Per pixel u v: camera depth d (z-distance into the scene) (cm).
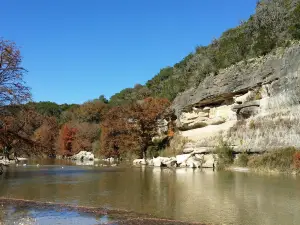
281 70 3462
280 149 3150
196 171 3584
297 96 3181
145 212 1470
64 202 1734
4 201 1695
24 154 2731
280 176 2731
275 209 1488
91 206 1614
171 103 6131
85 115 10981
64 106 14012
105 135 6781
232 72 4431
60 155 9388
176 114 5662
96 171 3797
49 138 7294
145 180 2730
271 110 3491
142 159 5469
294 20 4091
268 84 3619
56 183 2577
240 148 3709
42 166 4828
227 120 4406
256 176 2780
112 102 12044
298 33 3759
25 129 2670
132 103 5934
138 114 5622
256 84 3812
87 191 2127
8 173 3544
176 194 1962
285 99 3334
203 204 1639
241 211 1463
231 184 2328
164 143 5728
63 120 11881
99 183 2558
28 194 2020
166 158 4712
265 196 1812
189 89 5681
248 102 3838
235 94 4238
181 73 7638
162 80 9775
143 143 5653
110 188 2259
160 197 1866
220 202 1680
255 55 4356
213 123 4612
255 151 3484
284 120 3275
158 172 3547
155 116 5669
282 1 5116
